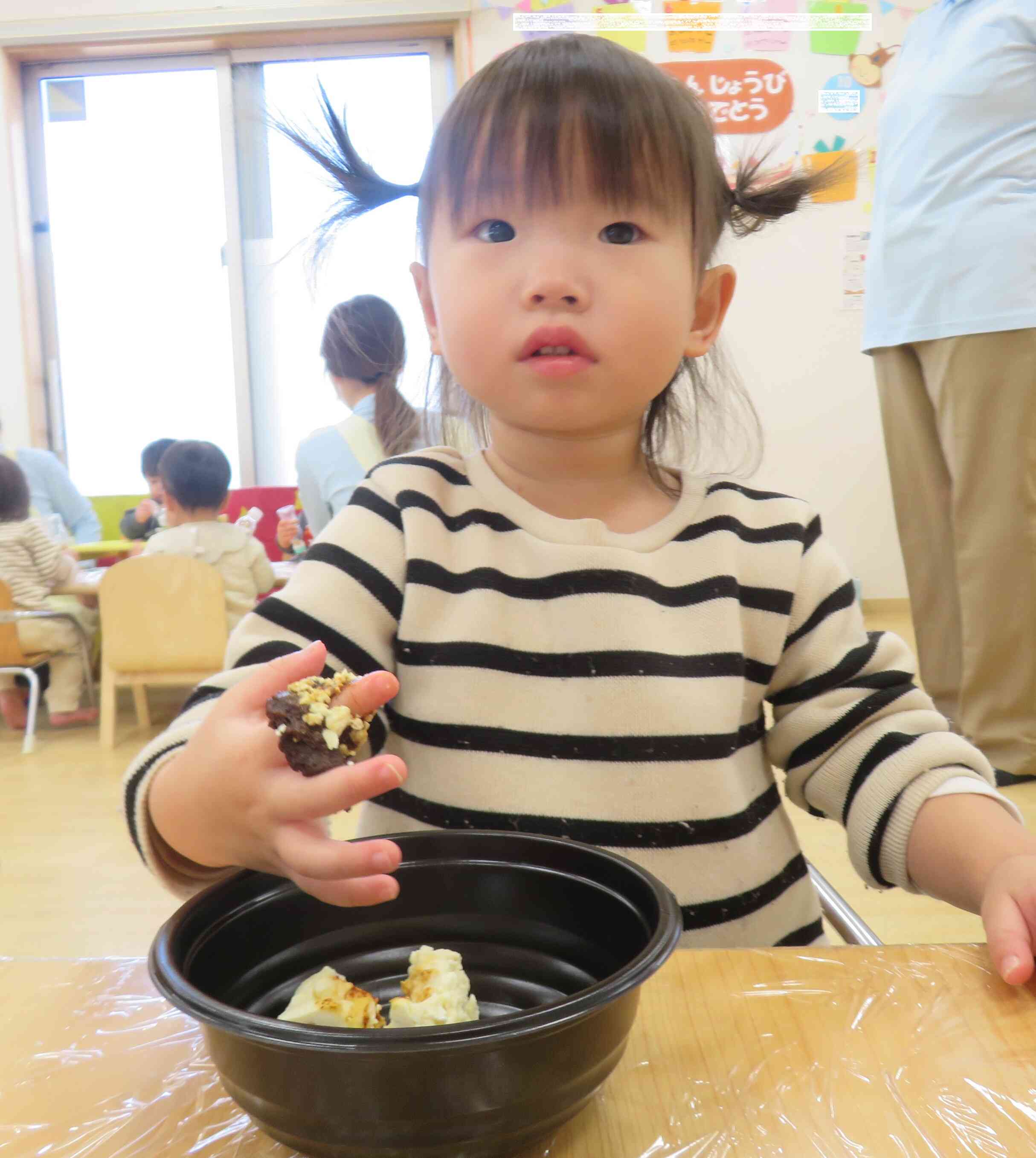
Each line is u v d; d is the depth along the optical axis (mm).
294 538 3508
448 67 4285
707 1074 403
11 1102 393
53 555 2955
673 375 735
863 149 4059
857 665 742
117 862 1878
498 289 628
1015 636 1919
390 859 398
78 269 4477
